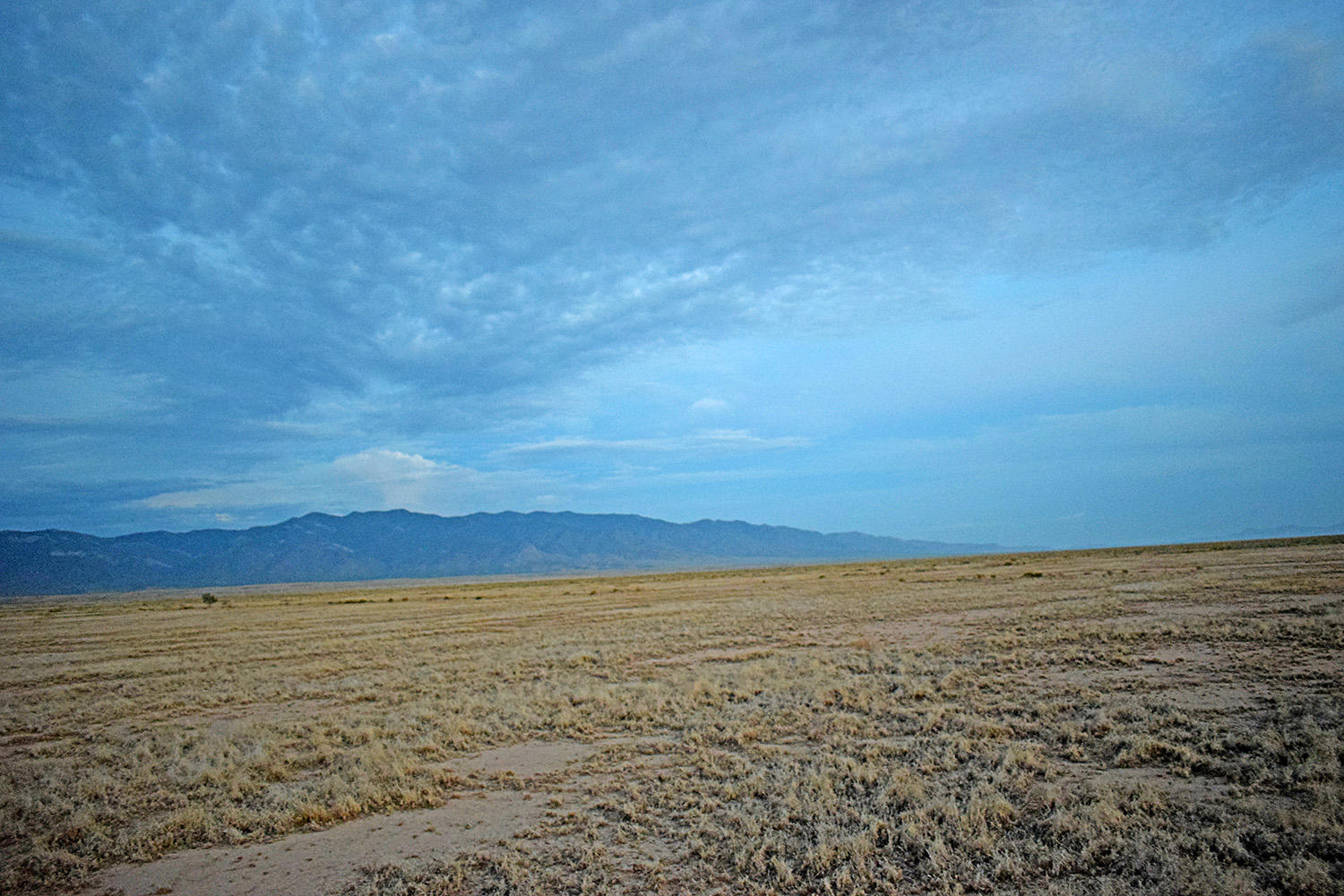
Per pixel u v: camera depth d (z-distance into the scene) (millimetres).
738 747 11719
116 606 88812
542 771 11148
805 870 7246
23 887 7934
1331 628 18312
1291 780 8492
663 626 30000
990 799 8367
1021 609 28375
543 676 19281
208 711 17094
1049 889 6527
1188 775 9109
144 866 8367
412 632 33312
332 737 13844
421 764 11656
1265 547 66875
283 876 7867
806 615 31266
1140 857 6852
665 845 8094
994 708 13141
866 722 12727
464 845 8461
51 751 13969
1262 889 6227
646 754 11719
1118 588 34031
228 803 10211
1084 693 13625
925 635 23062
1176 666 15656
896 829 7883
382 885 7535
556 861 7855
